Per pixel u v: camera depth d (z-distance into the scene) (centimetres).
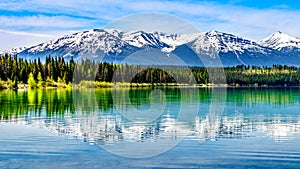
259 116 3266
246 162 1522
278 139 1980
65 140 1898
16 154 1639
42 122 2636
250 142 1884
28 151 1689
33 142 1873
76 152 1656
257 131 2272
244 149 1730
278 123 2736
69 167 1452
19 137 2008
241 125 2577
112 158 1551
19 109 3678
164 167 1449
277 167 1452
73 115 2916
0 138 1981
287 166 1465
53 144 1820
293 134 2150
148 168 1439
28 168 1442
